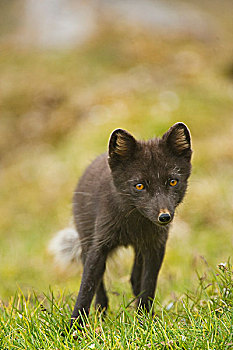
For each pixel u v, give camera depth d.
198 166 14.37
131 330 4.98
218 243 11.00
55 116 22.05
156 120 17.52
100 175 6.79
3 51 29.39
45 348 4.73
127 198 6.00
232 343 4.52
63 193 15.64
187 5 34.31
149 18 30.28
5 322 5.37
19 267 11.73
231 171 14.05
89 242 6.84
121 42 27.73
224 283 5.73
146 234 6.25
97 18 30.47
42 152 19.67
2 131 22.19
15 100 24.16
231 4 36.09
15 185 17.58
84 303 5.84
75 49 27.95
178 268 9.68
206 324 4.86
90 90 23.33
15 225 15.15
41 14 32.09
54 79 25.06
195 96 19.72
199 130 17.11
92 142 17.55
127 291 7.86
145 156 5.95
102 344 4.80
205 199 12.72
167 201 5.71
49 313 5.48
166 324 5.12
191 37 28.11
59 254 7.90
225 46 26.47
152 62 25.00
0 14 33.97
